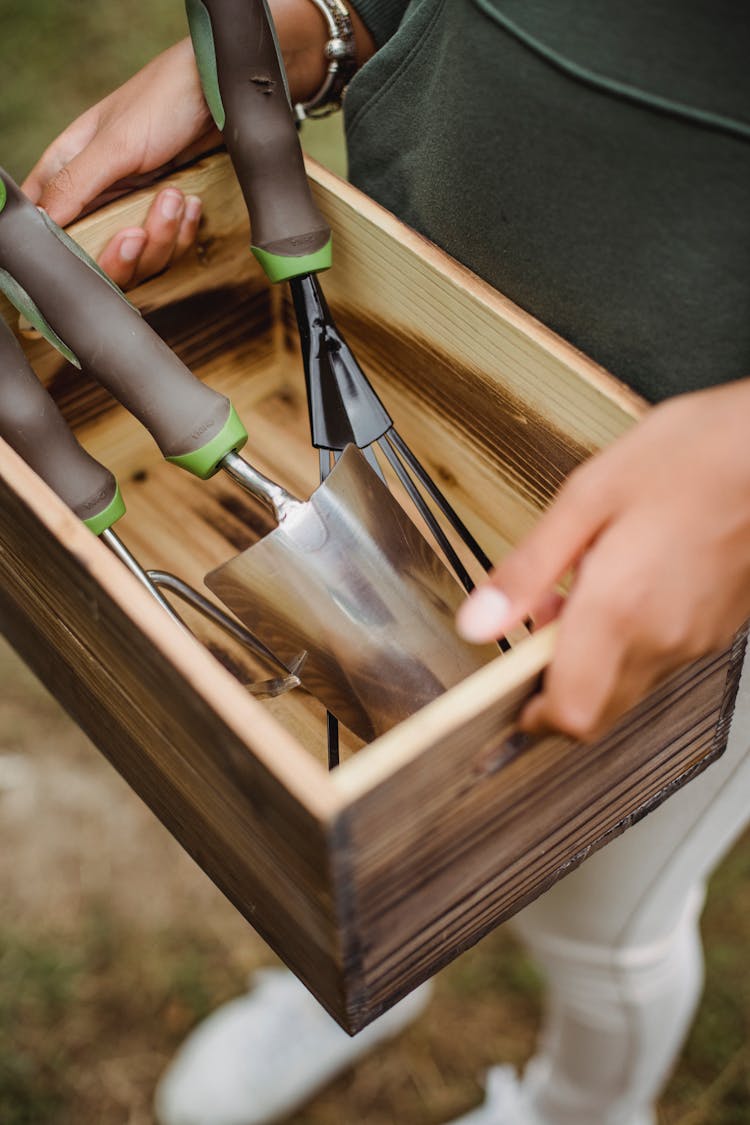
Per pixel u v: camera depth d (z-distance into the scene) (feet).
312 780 1.43
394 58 2.25
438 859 1.65
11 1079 3.80
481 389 2.26
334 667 1.95
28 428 2.00
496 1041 3.95
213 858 2.01
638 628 1.51
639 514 1.52
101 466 2.09
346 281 2.43
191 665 1.55
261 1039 3.73
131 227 2.39
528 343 2.07
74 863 4.19
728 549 1.51
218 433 2.00
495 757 1.58
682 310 1.92
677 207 1.84
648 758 1.93
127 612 1.62
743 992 3.91
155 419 1.99
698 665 1.82
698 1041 3.84
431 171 2.23
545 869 1.93
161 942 4.05
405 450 2.26
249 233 2.52
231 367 2.73
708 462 1.51
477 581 2.51
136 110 2.33
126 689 1.85
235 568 1.92
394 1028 3.86
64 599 1.85
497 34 1.95
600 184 1.91
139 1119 3.77
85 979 3.97
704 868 2.62
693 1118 3.73
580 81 1.85
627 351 2.04
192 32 2.13
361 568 1.94
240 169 2.20
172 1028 3.91
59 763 4.36
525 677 1.51
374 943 1.68
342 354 2.26
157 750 1.91
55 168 2.51
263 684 2.07
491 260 2.19
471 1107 3.83
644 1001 2.85
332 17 2.44
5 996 3.93
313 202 2.23
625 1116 3.31
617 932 2.71
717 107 1.74
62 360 2.43
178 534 2.68
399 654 1.93
